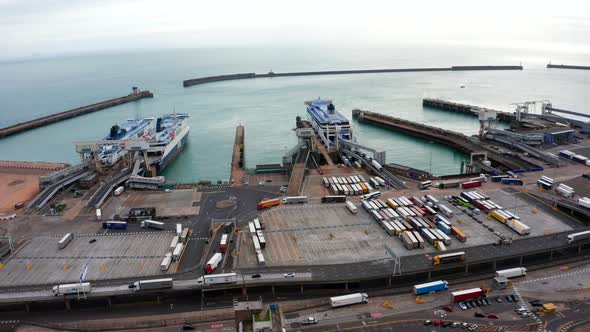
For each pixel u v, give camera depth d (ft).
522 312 353.10
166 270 424.46
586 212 500.33
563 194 571.69
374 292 394.93
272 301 386.73
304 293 400.26
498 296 379.35
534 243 453.58
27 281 411.54
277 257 442.50
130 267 433.48
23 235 510.17
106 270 428.97
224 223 529.04
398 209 540.93
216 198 618.03
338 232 497.46
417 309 364.99
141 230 519.19
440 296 383.45
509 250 440.45
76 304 386.32
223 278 389.39
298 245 467.93
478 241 462.19
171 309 379.35
